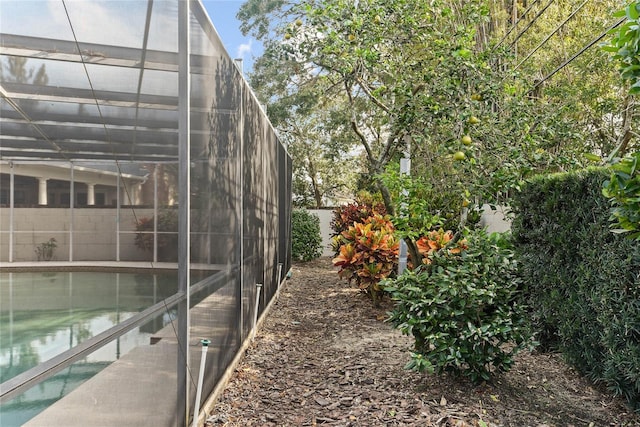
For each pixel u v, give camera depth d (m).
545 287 5.11
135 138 2.31
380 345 5.54
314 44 6.51
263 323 6.73
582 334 4.41
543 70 9.48
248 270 5.39
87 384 1.78
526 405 3.79
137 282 2.25
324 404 3.84
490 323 4.06
